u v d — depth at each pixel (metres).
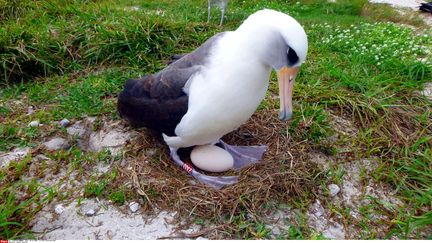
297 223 0.83
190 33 1.53
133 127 1.04
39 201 0.84
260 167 0.91
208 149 0.92
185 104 0.82
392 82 1.29
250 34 0.76
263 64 0.78
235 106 0.80
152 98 0.87
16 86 1.24
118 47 1.39
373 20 2.16
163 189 0.85
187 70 0.83
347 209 0.86
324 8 2.35
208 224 0.81
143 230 0.80
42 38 1.38
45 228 0.80
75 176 0.91
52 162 0.95
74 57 1.37
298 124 1.08
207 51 0.82
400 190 0.94
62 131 1.04
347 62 1.44
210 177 0.89
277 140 1.01
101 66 1.36
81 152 0.98
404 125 1.12
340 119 1.14
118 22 1.50
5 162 0.94
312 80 1.27
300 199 0.86
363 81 1.26
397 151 1.02
